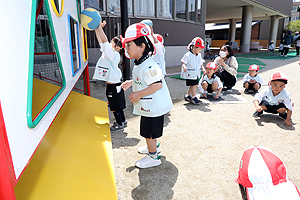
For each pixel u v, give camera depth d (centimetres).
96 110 328
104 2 788
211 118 401
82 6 319
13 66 85
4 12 79
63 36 186
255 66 567
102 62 322
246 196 174
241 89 637
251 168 159
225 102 501
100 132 256
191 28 1190
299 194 149
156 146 250
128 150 289
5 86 79
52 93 255
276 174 154
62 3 180
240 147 294
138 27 215
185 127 361
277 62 1248
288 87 625
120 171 243
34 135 107
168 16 1047
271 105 383
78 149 201
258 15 2789
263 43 3444
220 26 3609
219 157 270
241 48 2323
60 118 250
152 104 227
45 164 162
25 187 135
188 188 215
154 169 246
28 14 102
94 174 176
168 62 1077
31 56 100
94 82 729
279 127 358
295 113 422
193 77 463
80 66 277
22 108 93
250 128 355
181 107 467
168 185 220
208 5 2092
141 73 221
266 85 668
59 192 143
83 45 316
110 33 803
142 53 223
